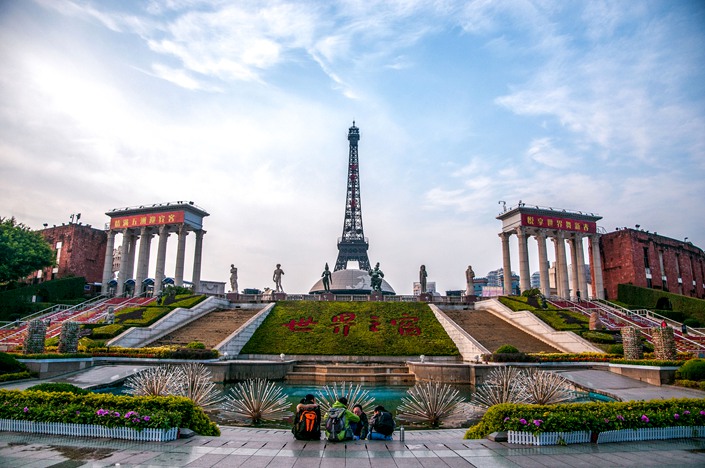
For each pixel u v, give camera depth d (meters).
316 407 16.88
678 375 32.69
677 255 97.44
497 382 26.98
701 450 14.96
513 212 89.25
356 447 15.21
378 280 73.94
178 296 67.75
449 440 16.52
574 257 92.69
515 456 14.09
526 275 86.12
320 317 59.31
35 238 78.88
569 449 14.99
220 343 47.06
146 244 91.38
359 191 145.62
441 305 69.12
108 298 80.81
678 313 73.12
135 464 12.81
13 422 16.78
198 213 93.00
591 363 39.78
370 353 49.34
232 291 75.38
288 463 13.19
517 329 56.84
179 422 16.08
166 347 44.75
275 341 52.38
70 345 38.00
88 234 96.25
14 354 33.91
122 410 16.39
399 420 23.03
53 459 13.25
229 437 16.69
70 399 17.12
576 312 61.19
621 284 87.56
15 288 80.50
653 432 16.50
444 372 38.78
